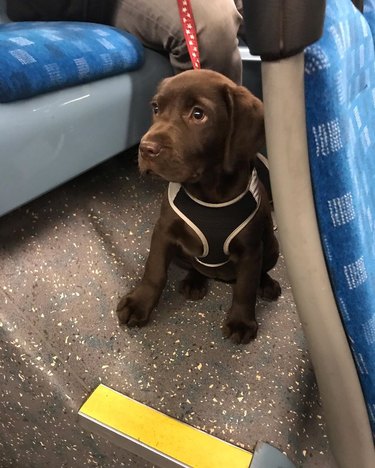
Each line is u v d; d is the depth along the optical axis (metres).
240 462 0.85
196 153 0.93
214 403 0.94
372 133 0.72
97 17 1.41
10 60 0.91
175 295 1.16
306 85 0.49
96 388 0.95
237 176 0.97
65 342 1.00
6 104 0.92
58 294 1.07
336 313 0.61
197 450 0.86
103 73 1.14
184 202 0.98
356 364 0.67
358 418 0.70
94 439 0.93
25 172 0.99
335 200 0.54
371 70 0.69
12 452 1.10
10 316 0.99
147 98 1.33
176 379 0.97
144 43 1.40
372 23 0.82
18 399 0.99
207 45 1.30
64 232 1.19
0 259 1.07
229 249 1.00
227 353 1.03
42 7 1.37
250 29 0.47
